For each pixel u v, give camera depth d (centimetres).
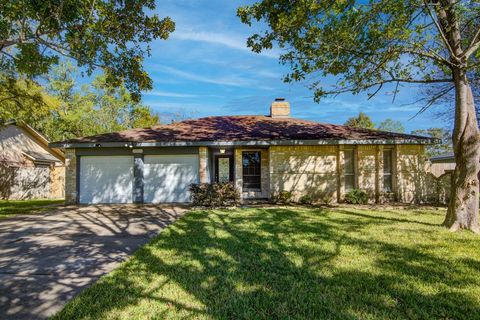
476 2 655
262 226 749
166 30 785
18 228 777
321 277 399
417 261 463
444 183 1268
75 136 2853
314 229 705
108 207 1204
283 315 299
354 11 662
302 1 662
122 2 727
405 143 1254
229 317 298
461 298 336
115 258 502
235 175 1348
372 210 1047
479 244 561
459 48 706
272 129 1428
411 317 296
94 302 331
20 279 406
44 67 658
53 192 1967
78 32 636
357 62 810
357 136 1301
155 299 337
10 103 1428
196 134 1355
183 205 1240
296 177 1312
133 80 825
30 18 596
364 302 328
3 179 1773
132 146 1262
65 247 577
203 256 496
